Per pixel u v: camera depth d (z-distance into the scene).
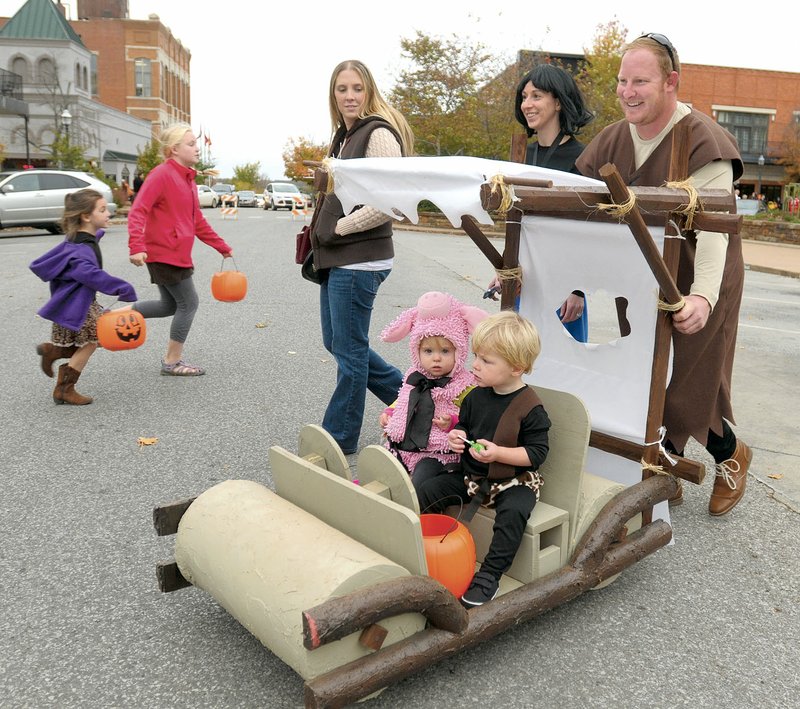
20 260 13.84
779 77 48.12
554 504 2.73
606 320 8.75
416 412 3.15
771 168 48.81
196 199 5.73
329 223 3.79
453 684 2.38
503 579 2.65
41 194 19.64
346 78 3.83
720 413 3.34
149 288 10.66
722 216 2.59
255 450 4.40
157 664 2.47
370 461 2.64
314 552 2.21
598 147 3.37
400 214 2.79
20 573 3.02
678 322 2.73
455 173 2.43
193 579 2.54
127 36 55.22
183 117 65.94
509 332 2.64
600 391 3.01
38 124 38.62
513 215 3.13
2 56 39.19
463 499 2.83
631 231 2.51
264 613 2.17
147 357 6.61
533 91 3.88
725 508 3.65
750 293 12.20
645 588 3.00
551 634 2.66
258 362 6.47
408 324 3.36
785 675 2.47
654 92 2.97
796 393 5.93
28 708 2.26
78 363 5.17
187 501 2.67
